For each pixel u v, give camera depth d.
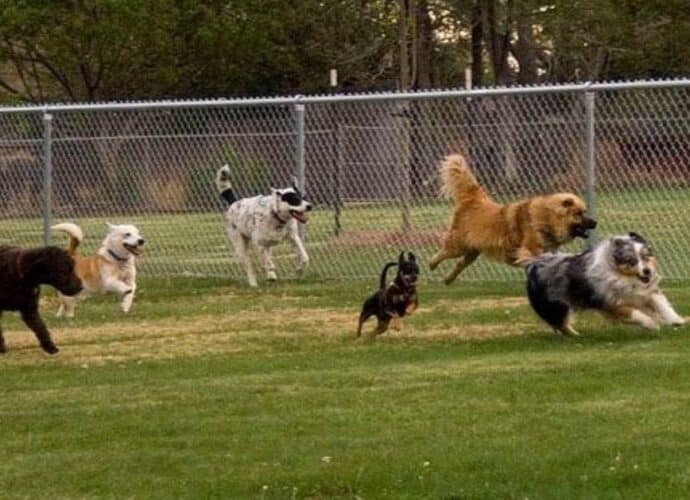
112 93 40.62
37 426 9.87
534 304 13.05
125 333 14.20
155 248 20.30
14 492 8.30
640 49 36.88
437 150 19.14
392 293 13.12
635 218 18.31
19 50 40.97
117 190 20.47
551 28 36.88
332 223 19.84
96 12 39.44
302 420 9.73
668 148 18.20
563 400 10.02
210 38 39.19
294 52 40.06
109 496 8.15
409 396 10.38
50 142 18.75
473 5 37.28
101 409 10.34
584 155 17.34
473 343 12.76
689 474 8.08
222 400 10.50
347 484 8.17
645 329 12.82
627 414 9.50
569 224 15.26
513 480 8.11
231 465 8.66
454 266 17.86
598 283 12.53
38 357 12.91
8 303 12.84
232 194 18.20
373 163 19.48
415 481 8.18
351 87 41.03
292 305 15.82
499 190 18.73
